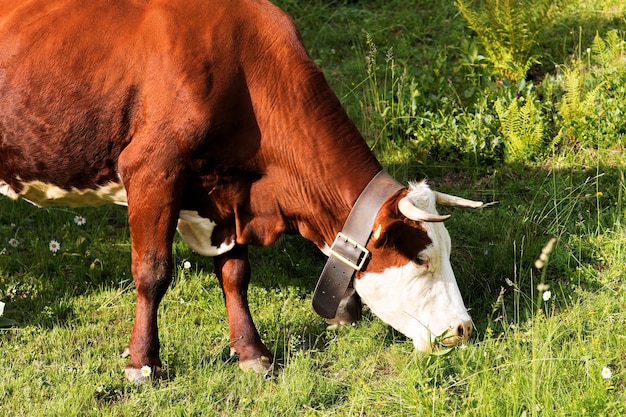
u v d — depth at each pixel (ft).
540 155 35.04
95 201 26.71
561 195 32.45
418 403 22.36
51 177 25.81
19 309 28.58
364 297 24.14
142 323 24.75
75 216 33.40
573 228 30.86
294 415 23.18
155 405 23.30
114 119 24.22
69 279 30.32
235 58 23.72
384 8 47.67
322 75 24.35
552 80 38.68
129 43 24.07
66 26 24.77
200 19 23.90
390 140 36.83
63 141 24.93
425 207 22.53
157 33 23.84
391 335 26.86
